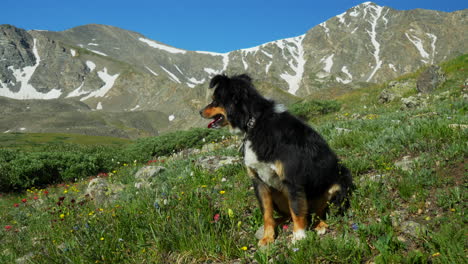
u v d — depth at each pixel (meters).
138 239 1.63
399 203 1.65
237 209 1.93
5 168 5.30
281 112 1.56
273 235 1.58
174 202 1.85
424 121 2.82
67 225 2.11
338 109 7.70
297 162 1.48
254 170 1.58
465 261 1.12
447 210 1.51
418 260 1.19
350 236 1.44
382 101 7.14
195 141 6.46
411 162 2.06
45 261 1.64
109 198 2.80
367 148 2.54
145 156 6.37
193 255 1.48
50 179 5.59
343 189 1.65
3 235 2.61
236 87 1.58
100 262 1.51
